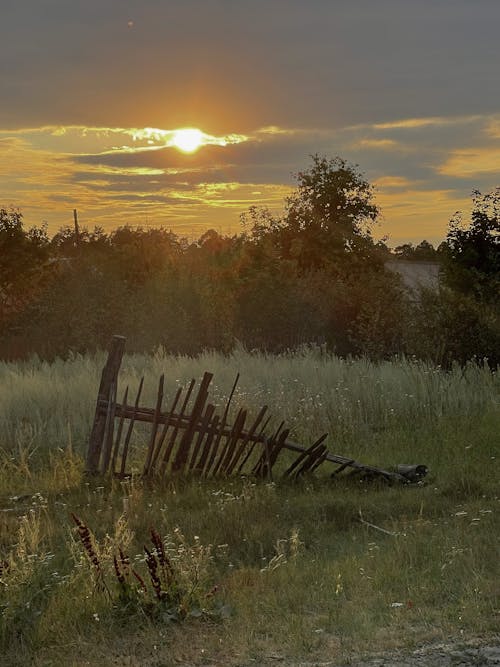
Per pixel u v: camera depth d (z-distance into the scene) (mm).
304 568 7914
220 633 6348
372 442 14328
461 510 10062
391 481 11797
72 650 6105
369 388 16266
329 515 10008
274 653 5945
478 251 33125
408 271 43750
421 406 15789
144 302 27000
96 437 11859
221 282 28359
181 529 9234
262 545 8750
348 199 48156
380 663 5652
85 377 16703
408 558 7965
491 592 6859
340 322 27594
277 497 10758
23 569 7152
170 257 30422
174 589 6828
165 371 17391
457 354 22016
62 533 8953
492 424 14852
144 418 11812
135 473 11703
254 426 11844
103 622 6457
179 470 11773
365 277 28578
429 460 13180
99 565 7102
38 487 11602
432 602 6836
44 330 26234
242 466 11992
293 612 6762
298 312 27391
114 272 28297
